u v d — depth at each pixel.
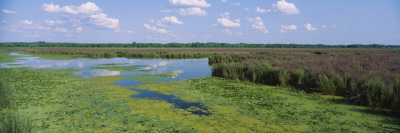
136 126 5.64
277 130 5.35
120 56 44.25
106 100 8.30
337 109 6.95
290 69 11.70
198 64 25.52
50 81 12.72
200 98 8.67
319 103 7.69
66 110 6.99
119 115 6.51
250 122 5.92
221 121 6.02
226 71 14.80
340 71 10.66
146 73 16.75
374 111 6.65
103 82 12.46
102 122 5.92
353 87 7.87
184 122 5.95
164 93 9.63
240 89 10.42
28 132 4.41
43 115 6.47
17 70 18.33
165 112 6.83
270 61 17.53
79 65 23.48
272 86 11.20
